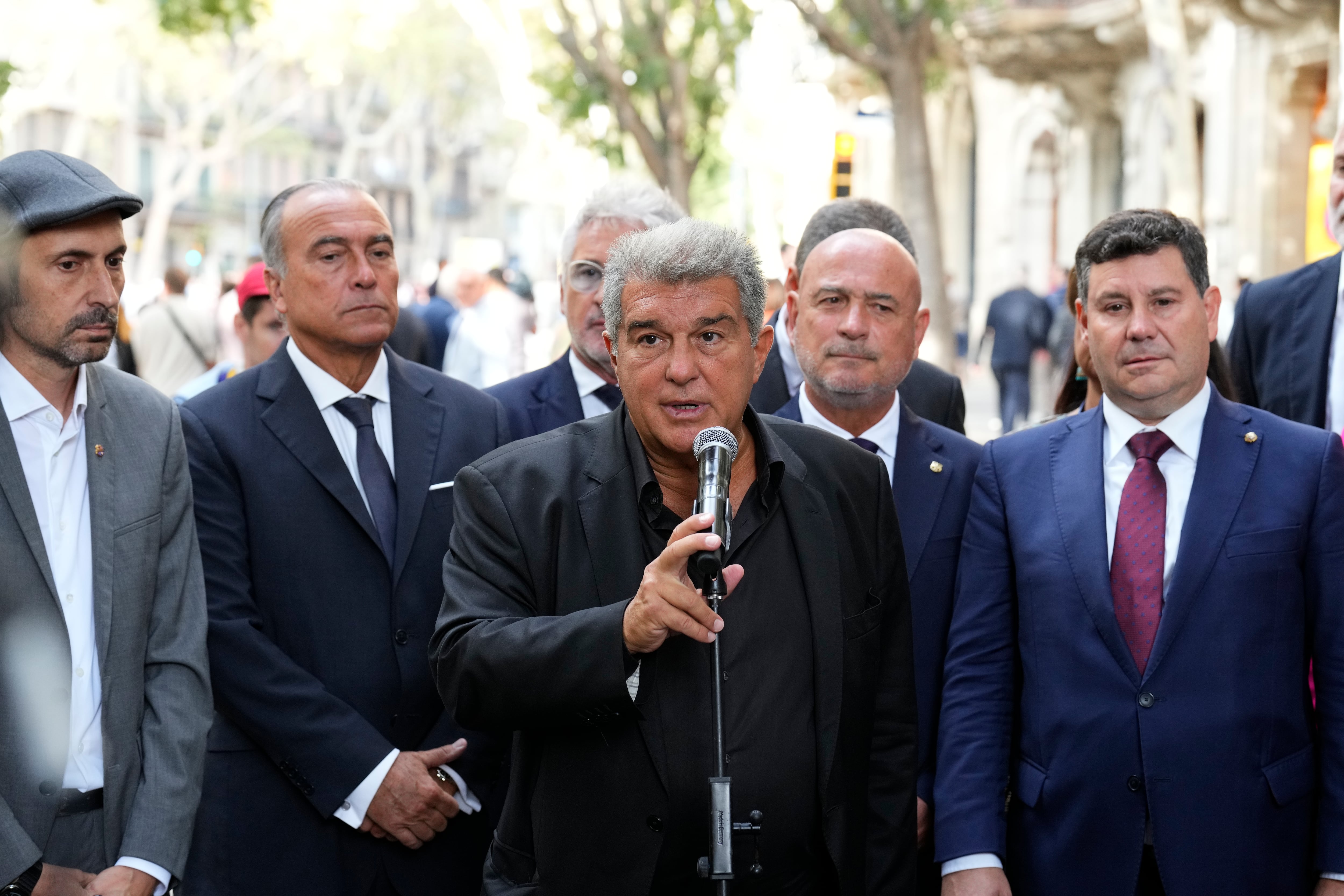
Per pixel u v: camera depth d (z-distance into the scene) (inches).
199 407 156.3
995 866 136.3
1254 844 129.7
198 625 141.7
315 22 1689.2
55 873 126.7
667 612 104.2
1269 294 188.7
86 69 1759.4
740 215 698.8
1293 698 132.2
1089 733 134.3
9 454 129.0
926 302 627.8
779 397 199.6
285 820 146.9
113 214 131.2
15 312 127.3
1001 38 929.5
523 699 112.1
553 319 1310.3
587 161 938.1
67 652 129.9
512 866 121.6
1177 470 139.3
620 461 122.7
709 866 109.3
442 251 3599.9
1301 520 133.3
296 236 155.1
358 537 152.7
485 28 916.6
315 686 146.6
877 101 933.8
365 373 159.6
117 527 135.3
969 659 145.4
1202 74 858.1
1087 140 1095.0
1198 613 132.7
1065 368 187.8
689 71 831.1
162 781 134.0
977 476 150.9
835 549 124.3
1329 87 737.6
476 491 124.6
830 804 119.3
